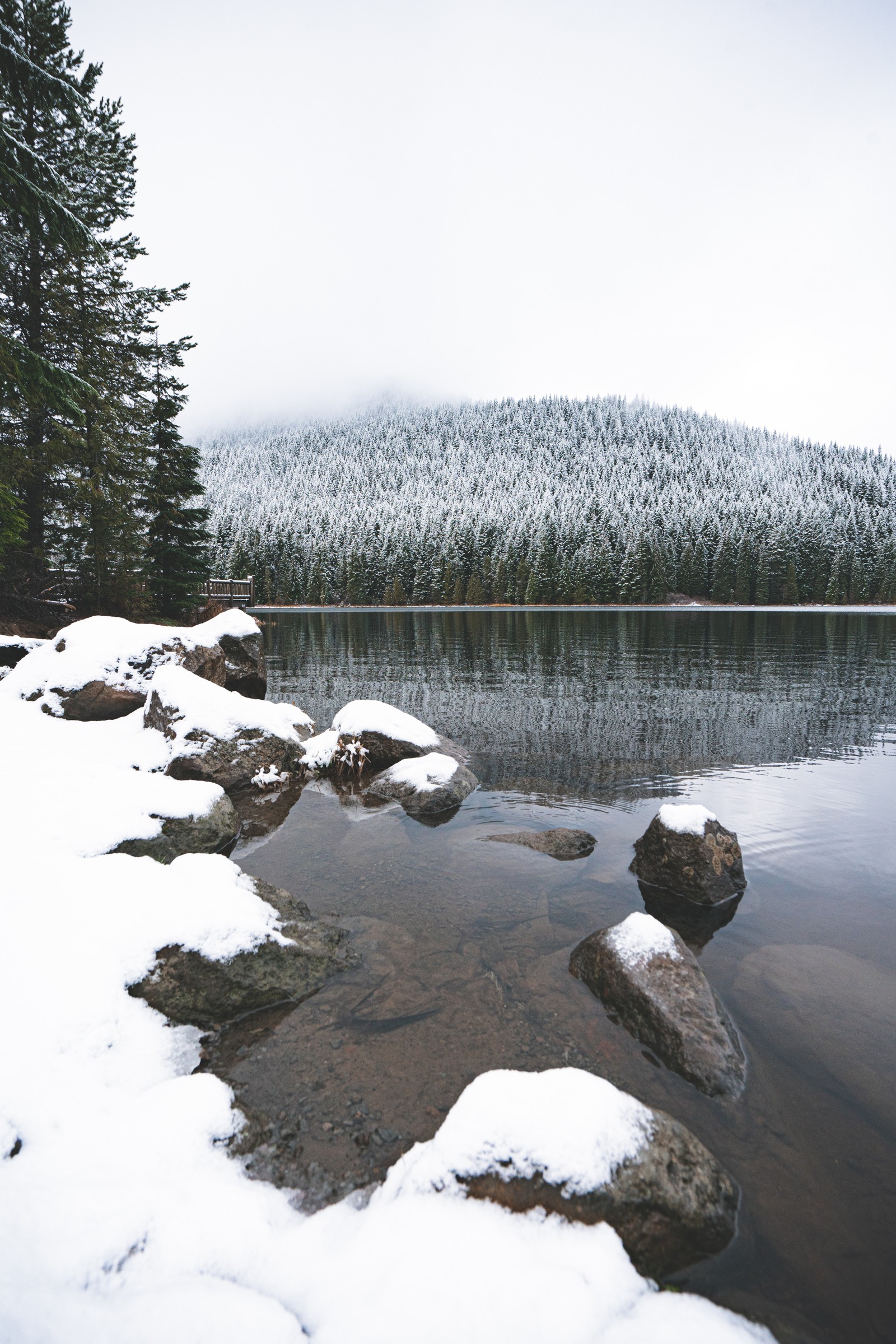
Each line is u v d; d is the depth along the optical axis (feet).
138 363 69.00
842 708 42.14
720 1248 7.49
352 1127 9.21
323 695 48.19
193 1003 11.62
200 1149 8.55
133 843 17.07
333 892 17.06
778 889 17.02
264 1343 5.90
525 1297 6.31
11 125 54.03
